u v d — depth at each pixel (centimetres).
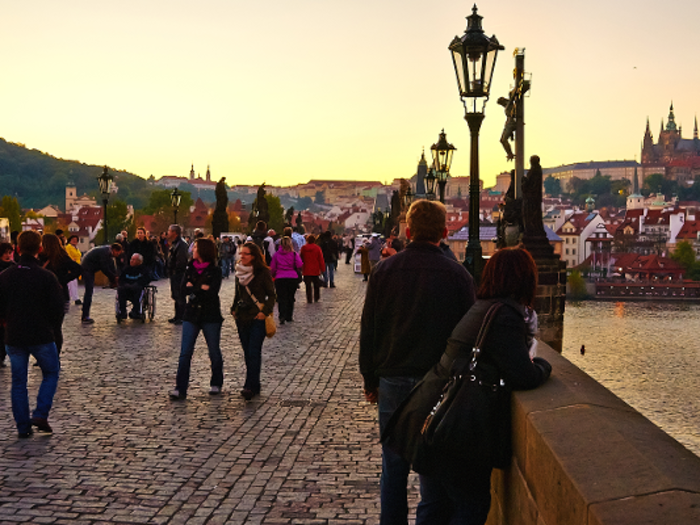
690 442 2497
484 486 373
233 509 545
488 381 352
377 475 629
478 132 1127
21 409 728
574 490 239
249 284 938
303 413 850
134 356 1211
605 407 317
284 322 1753
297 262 1752
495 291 372
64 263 1210
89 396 912
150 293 1684
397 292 439
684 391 3441
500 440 356
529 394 352
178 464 650
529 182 2214
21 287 731
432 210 449
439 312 432
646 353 4859
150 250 1697
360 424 802
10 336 730
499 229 2645
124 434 744
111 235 16475
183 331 930
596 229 16150
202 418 816
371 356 458
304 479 616
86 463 646
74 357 1189
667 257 15112
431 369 391
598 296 11069
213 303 938
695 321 7531
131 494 571
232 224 13562
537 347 512
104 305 2038
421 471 375
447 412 351
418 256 444
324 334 1548
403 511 457
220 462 658
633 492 219
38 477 605
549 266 2184
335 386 1008
